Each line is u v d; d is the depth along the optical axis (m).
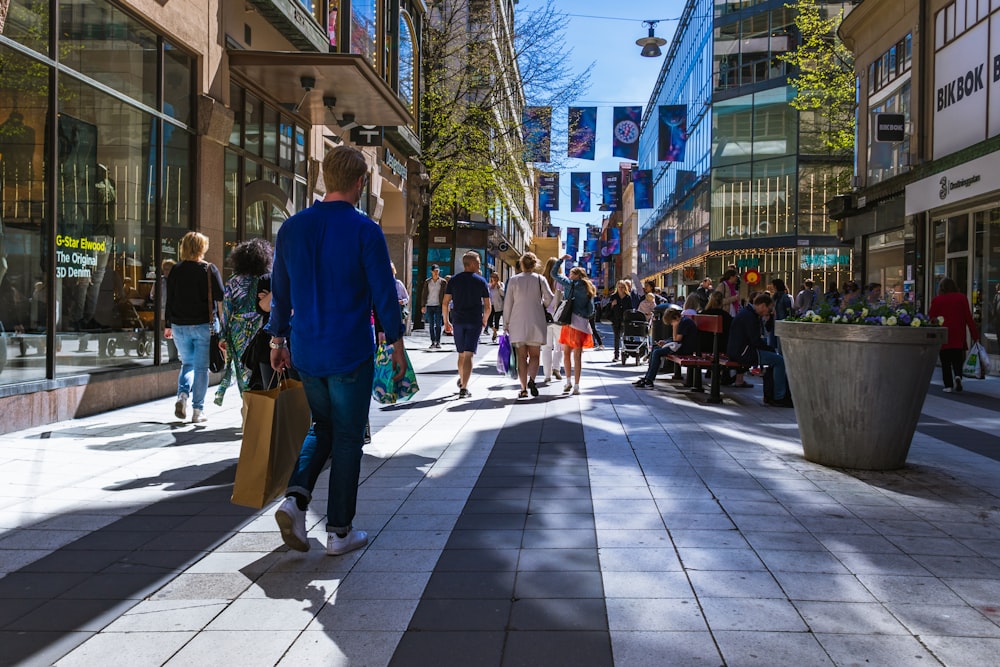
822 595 3.19
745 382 11.68
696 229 49.56
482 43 25.67
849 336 5.49
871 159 20.02
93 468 5.58
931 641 2.76
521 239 73.31
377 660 2.63
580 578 3.38
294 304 3.76
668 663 2.59
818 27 26.44
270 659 2.65
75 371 7.97
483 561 3.62
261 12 12.05
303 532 3.63
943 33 15.89
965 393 11.01
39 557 3.71
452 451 6.28
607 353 18.92
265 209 12.98
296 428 3.88
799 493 4.89
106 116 8.49
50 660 2.64
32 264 7.33
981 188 13.70
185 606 3.12
